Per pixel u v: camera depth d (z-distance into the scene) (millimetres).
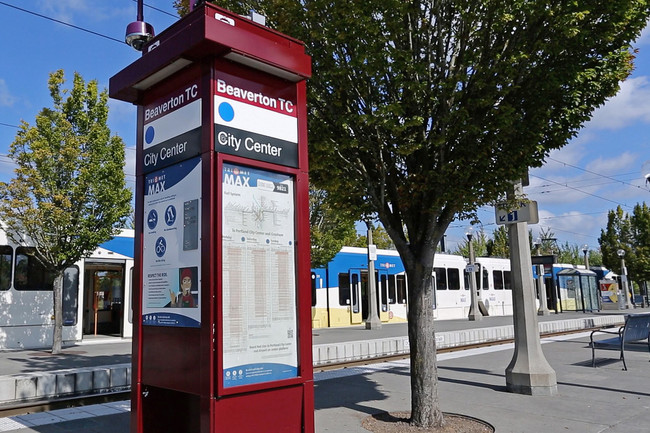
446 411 7629
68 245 15836
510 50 6621
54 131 16062
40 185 15500
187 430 4910
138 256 4832
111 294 20891
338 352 13430
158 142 4758
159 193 4703
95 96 16922
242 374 4082
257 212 4371
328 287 24422
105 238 16516
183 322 4281
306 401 4430
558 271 38781
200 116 4309
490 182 6711
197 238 4234
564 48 6641
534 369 8672
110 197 16391
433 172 6508
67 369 11164
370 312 23094
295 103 4766
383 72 6355
